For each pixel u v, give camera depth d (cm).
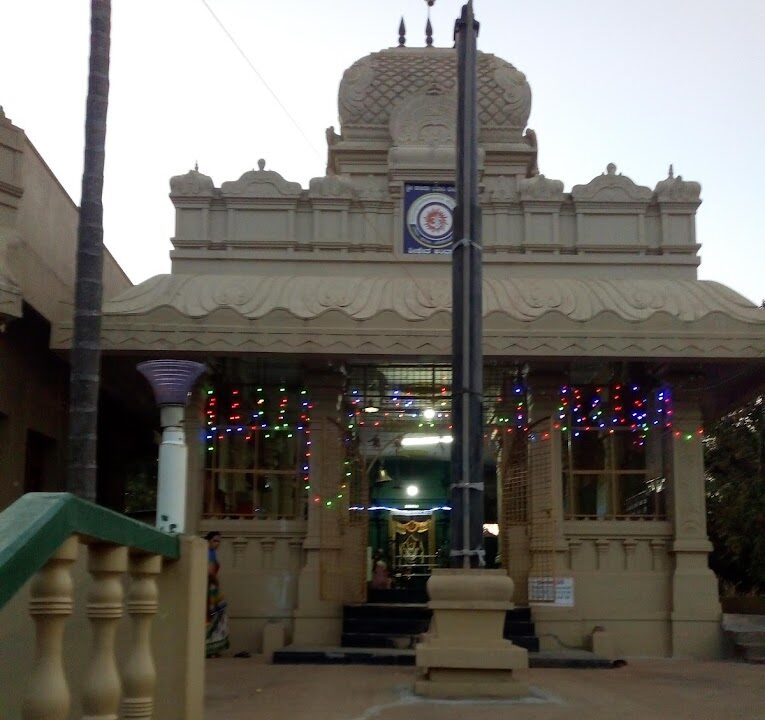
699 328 1406
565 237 1650
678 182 1645
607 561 1480
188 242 1628
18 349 1464
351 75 1797
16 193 1409
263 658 1359
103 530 432
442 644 952
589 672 1224
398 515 2080
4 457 1419
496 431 1656
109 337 1386
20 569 344
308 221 1647
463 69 1037
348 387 1591
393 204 1639
